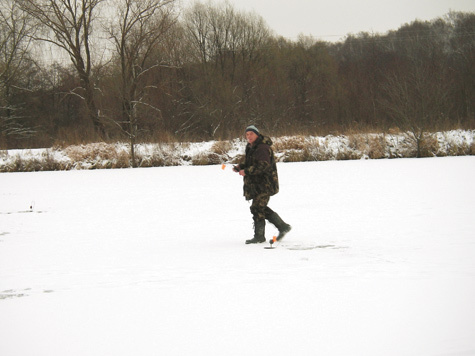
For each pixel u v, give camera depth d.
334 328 4.15
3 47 48.38
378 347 3.75
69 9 42.50
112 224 11.59
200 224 11.08
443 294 4.96
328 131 39.47
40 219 12.82
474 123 36.88
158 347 3.93
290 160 34.69
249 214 12.38
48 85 54.75
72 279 6.40
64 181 25.11
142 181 23.73
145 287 5.79
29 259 7.89
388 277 5.70
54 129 52.25
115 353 3.86
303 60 60.12
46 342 4.15
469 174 20.41
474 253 6.84
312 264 6.57
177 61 46.59
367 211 11.51
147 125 41.59
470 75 49.34
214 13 55.03
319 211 11.88
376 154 34.38
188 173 27.80
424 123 34.31
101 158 35.47
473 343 3.77
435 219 9.93
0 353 3.96
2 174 31.61
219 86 47.41
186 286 5.73
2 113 50.53
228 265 6.80
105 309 4.98
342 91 54.72
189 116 46.44
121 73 43.41
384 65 60.03
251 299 5.07
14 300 5.46
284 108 49.84
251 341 3.96
